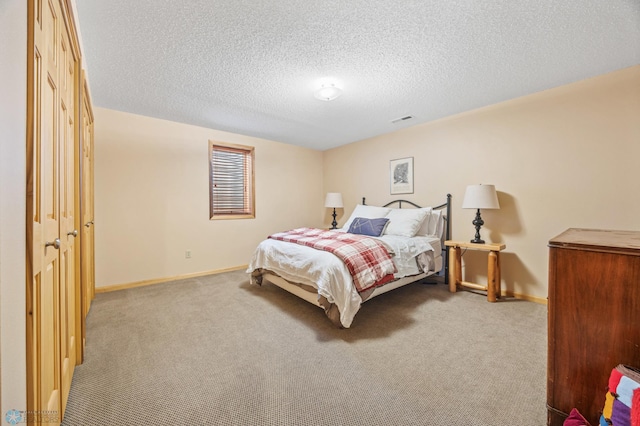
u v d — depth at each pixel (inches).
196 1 57.4
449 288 120.0
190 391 54.4
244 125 144.5
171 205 137.4
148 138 130.3
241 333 79.8
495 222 116.3
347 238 106.9
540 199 104.2
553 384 40.7
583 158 94.6
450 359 65.6
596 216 92.2
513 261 111.7
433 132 137.3
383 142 162.4
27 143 27.5
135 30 66.7
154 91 101.9
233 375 59.6
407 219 128.0
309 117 131.8
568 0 57.2
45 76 33.7
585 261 37.9
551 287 41.0
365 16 62.3
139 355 67.6
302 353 68.7
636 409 29.0
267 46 73.8
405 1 57.8
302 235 122.6
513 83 96.6
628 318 34.6
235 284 130.4
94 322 86.7
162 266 134.7
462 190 127.0
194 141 144.9
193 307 100.3
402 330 81.4
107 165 119.7
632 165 85.8
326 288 80.3
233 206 162.7
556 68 86.1
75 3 56.8
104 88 99.3
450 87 99.3
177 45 73.1
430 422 46.4
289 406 50.3
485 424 45.9
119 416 47.6
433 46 73.9
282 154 183.0
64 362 48.5
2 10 22.5
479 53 77.4
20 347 26.0
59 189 44.2
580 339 38.3
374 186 168.4
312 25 65.3
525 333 78.9
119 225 122.9
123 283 124.0
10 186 24.2
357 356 67.1
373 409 49.4
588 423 35.9
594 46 74.1
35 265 29.8
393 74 89.4
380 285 92.4
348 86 98.0
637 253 34.0
